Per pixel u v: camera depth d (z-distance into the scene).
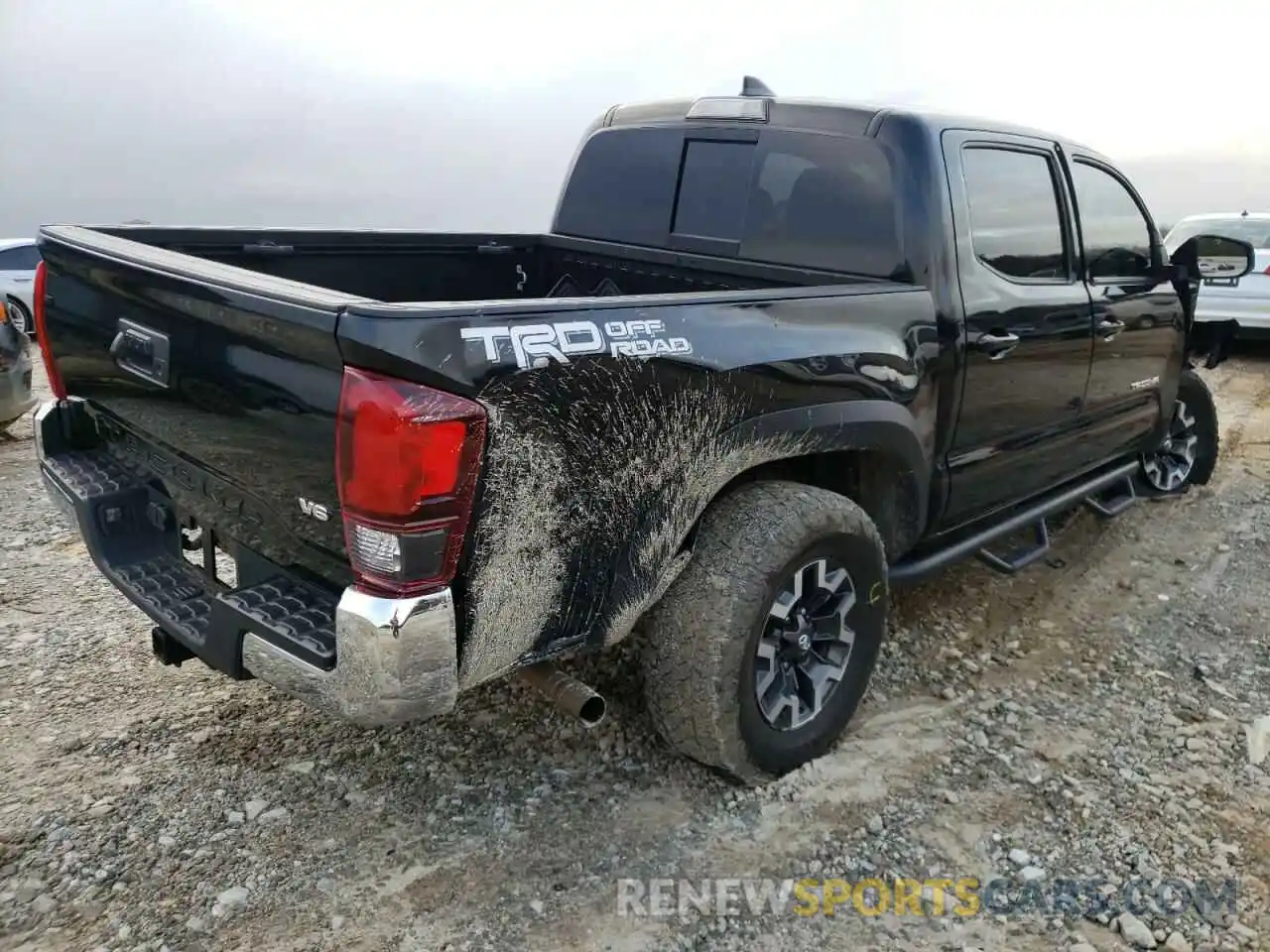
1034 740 3.27
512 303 2.17
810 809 2.86
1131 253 4.52
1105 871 2.64
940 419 3.36
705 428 2.54
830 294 2.91
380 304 1.99
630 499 2.39
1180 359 5.12
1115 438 4.70
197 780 2.90
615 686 3.46
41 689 3.37
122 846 2.61
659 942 2.35
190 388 2.45
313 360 2.06
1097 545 5.16
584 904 2.47
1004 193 3.60
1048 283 3.86
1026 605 4.40
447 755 3.06
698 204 3.90
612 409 2.30
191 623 2.58
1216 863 2.68
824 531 2.81
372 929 2.36
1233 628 4.23
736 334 2.61
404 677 2.05
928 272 3.24
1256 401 9.05
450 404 2.01
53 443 3.16
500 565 2.16
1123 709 3.50
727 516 2.76
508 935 2.36
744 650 2.69
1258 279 10.51
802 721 3.00
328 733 3.16
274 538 2.43
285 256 3.78
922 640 3.99
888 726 3.32
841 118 3.42
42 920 2.36
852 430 2.96
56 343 3.04
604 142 4.31
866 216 3.34
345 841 2.67
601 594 2.41
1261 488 6.27
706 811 2.83
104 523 2.89
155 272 2.44
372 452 1.97
